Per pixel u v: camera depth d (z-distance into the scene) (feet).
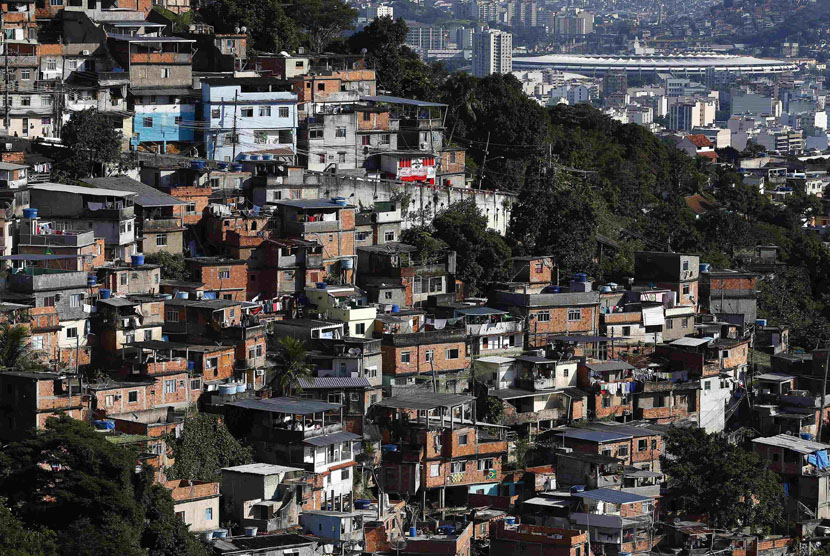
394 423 647.15
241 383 637.71
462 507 645.51
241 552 524.93
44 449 503.20
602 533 618.44
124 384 590.14
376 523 577.43
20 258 645.10
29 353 591.78
